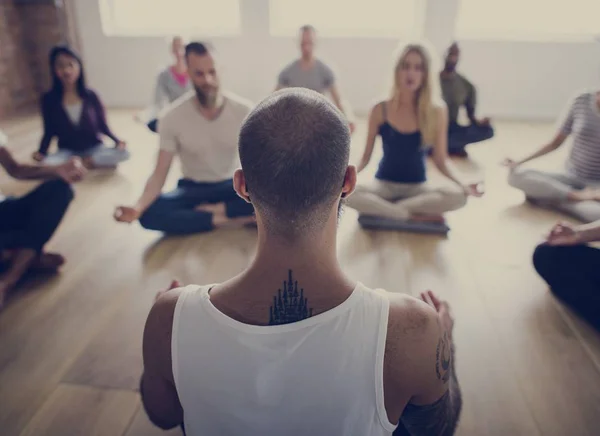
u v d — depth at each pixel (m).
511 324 2.01
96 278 2.32
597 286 2.00
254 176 0.67
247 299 0.71
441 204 2.70
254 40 5.51
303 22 5.56
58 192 2.28
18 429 1.52
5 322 2.00
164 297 0.76
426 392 0.77
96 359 1.81
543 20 5.26
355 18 5.50
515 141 4.58
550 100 5.38
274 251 0.71
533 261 2.20
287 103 0.67
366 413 0.71
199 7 5.66
